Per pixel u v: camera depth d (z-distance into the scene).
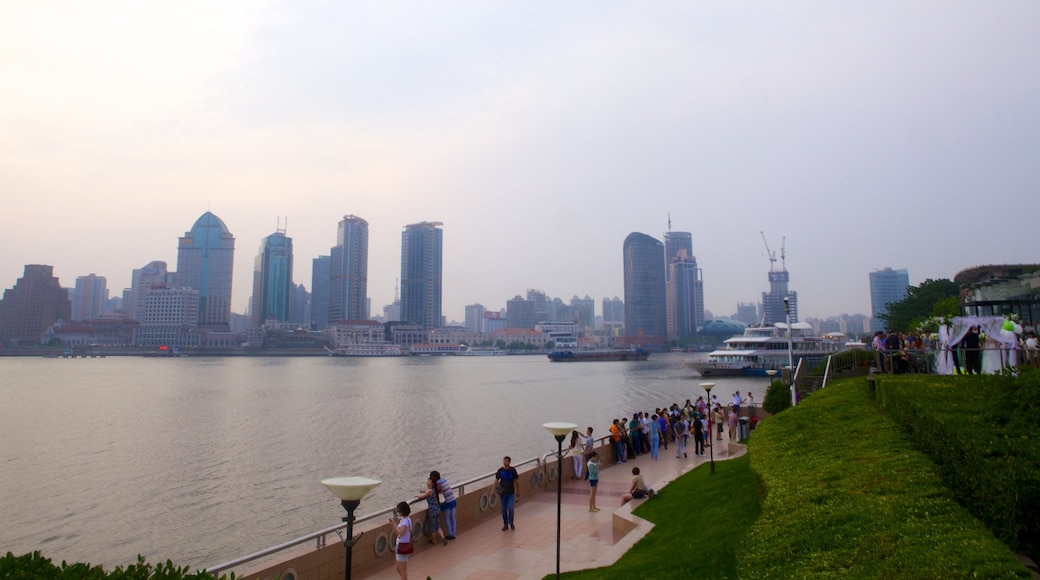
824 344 132.38
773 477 11.38
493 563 16.59
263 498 35.12
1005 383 10.90
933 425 10.56
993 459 8.66
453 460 46.16
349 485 10.80
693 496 20.06
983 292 27.89
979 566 6.35
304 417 71.25
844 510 8.80
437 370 198.50
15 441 54.19
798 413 16.17
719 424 39.25
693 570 12.45
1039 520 7.73
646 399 93.88
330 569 15.09
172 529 29.66
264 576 13.56
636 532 17.36
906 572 6.58
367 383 132.25
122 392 106.31
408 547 14.89
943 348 21.44
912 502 8.59
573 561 16.39
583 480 27.14
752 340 132.12
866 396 16.30
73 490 36.97
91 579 6.32
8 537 28.58
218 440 54.88
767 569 7.80
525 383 132.12
